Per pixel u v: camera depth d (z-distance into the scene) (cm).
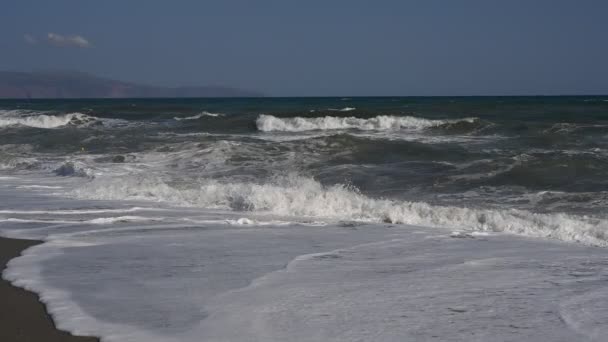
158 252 675
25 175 1434
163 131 2555
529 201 1041
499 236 784
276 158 1614
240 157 1620
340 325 429
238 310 464
